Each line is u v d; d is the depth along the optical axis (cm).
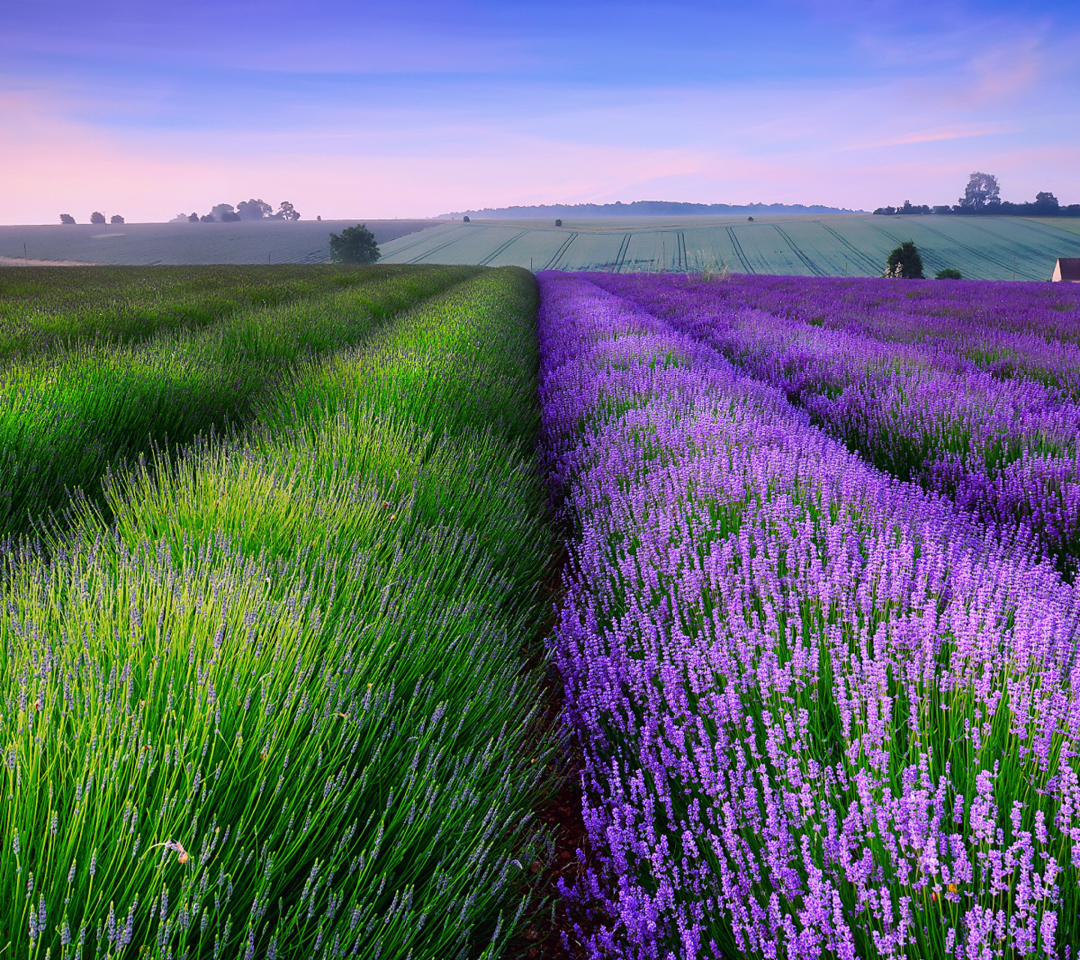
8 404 464
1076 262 6481
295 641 208
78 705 165
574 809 260
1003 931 145
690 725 242
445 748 207
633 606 306
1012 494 498
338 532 308
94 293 1786
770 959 162
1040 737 184
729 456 459
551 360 1091
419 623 262
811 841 184
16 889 127
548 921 208
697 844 203
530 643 354
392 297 1791
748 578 301
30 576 249
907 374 875
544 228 16775
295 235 17750
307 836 167
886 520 362
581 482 531
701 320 1631
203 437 598
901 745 215
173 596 217
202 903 142
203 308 1402
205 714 171
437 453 464
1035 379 918
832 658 239
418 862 174
